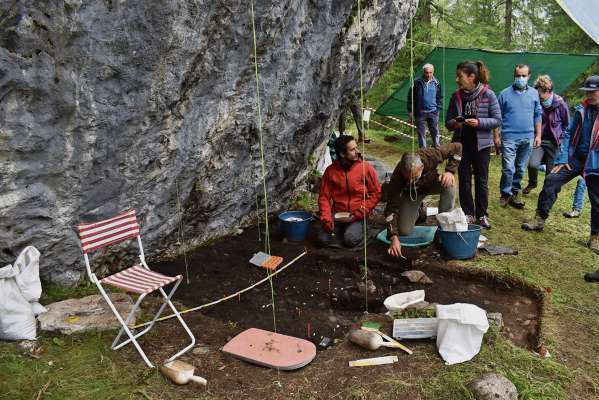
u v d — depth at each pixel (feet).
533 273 15.35
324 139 21.54
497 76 31.42
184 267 15.72
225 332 11.76
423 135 27.58
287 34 14.83
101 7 9.98
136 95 11.63
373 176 17.57
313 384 9.85
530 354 10.84
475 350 10.61
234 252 17.11
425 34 39.24
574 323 12.76
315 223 19.76
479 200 19.36
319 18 15.75
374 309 14.08
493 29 41.96
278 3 13.60
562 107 23.06
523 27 44.86
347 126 42.75
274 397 9.46
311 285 15.11
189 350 10.87
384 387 9.68
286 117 17.15
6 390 9.32
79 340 10.93
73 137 11.02
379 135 40.81
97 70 10.62
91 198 12.23
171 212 14.94
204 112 13.91
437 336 10.87
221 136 15.01
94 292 13.00
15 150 10.23
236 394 9.53
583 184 21.04
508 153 21.53
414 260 16.03
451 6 44.24
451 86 34.55
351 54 18.29
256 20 13.33
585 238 18.86
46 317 11.30
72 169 11.37
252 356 10.56
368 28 18.30
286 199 20.95
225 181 16.37
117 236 10.91
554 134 23.27
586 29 16.85
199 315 12.40
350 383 9.83
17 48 9.36
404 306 12.36
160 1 10.73
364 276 15.55
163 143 13.14
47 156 10.80
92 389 9.46
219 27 12.55
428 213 20.92
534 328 12.69
